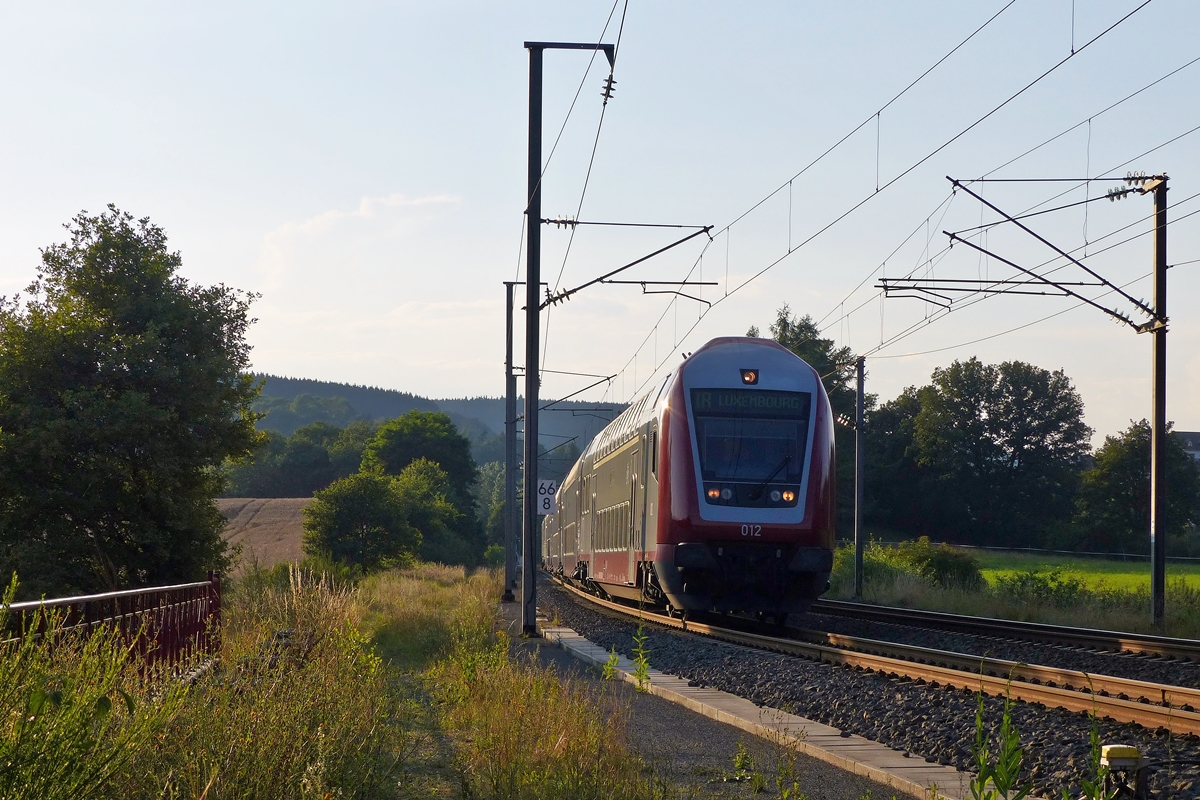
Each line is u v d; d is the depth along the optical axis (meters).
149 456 26.98
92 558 27.91
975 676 11.69
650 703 12.16
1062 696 10.30
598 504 30.75
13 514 26.08
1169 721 8.88
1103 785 5.59
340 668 8.16
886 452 96.81
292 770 6.02
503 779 7.46
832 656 15.34
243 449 29.81
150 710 5.45
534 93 21.05
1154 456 22.33
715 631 20.44
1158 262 22.14
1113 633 18.45
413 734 9.57
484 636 17.48
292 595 9.58
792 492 19.95
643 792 7.22
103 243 28.56
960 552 42.28
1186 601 25.42
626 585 25.27
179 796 5.58
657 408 21.62
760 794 7.45
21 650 4.71
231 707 6.48
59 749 4.50
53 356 27.19
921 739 9.30
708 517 19.70
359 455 149.62
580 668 15.88
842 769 8.52
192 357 28.61
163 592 10.59
